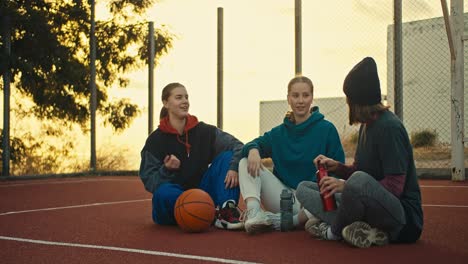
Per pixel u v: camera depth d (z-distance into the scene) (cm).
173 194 413
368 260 291
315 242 346
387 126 318
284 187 409
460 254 305
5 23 1105
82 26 1366
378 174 332
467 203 575
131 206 597
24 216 513
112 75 1403
